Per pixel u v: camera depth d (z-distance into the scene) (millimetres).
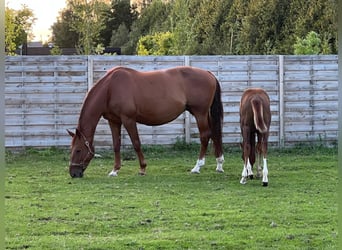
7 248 4996
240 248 5023
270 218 6105
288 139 12219
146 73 9398
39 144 11672
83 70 11711
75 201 7012
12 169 9750
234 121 12070
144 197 7266
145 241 5203
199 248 5012
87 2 21188
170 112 9438
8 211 6445
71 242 5188
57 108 11680
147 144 11844
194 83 9539
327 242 5184
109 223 5898
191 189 7859
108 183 8398
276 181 8484
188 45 19094
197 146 11859
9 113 11562
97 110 9047
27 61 11539
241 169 9805
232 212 6371
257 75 12109
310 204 6789
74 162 8922
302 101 12219
